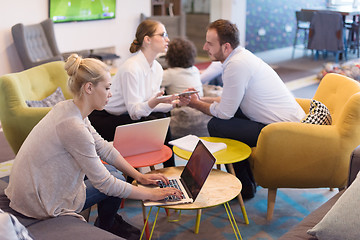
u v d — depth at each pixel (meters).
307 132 2.95
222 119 3.42
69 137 2.14
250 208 3.22
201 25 10.00
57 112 2.19
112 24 7.69
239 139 3.33
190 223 3.01
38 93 3.88
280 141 2.96
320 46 9.01
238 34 3.31
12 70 6.46
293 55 9.70
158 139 2.96
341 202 2.06
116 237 2.03
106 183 2.24
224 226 2.98
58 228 2.09
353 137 2.94
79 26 7.23
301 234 2.14
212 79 5.14
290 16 10.83
